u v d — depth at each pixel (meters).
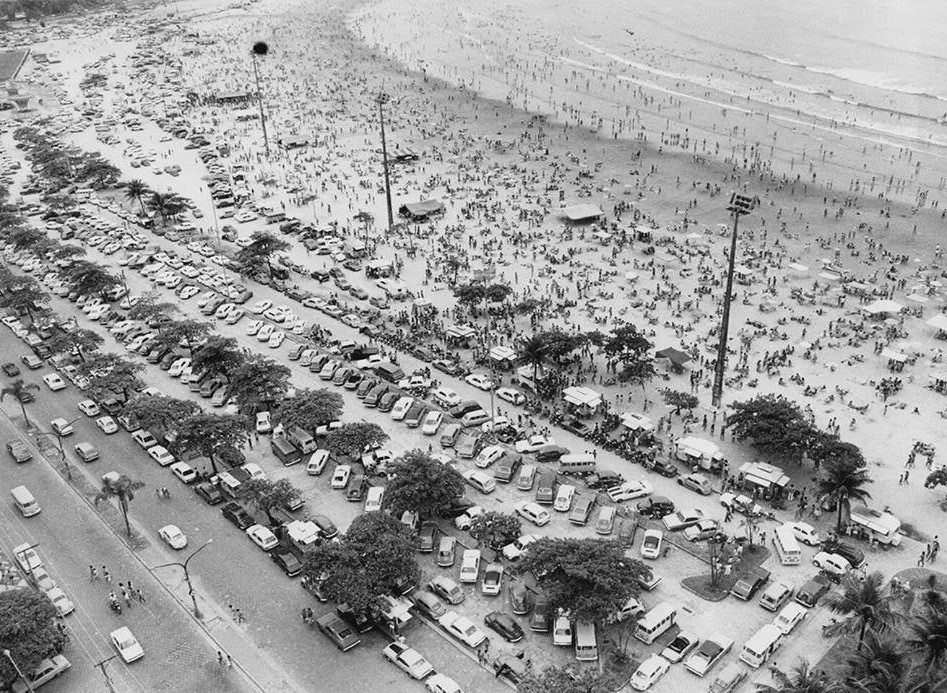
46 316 144.25
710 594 79.50
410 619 78.06
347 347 129.75
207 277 162.50
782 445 96.94
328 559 77.62
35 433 113.00
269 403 114.50
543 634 76.12
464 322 139.75
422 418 111.62
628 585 73.44
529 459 102.94
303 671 73.19
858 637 72.00
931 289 143.88
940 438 104.25
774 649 72.06
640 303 144.50
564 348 118.56
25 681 69.12
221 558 87.88
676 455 101.69
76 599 82.62
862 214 180.50
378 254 173.88
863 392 115.56
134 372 120.81
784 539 84.19
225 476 98.69
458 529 91.06
